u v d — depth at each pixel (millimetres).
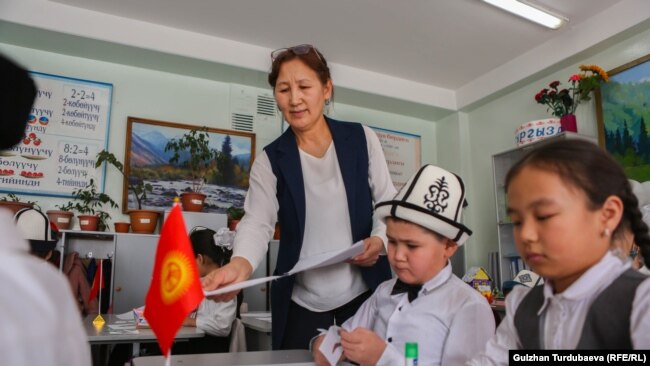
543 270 695
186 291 812
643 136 3572
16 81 612
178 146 4184
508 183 736
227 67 4219
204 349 2662
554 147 716
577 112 4066
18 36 3691
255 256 1423
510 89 4648
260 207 1589
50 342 505
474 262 4965
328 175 1608
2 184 3664
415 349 900
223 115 4449
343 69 4645
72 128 3914
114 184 3994
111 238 3896
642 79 3602
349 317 1536
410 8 3721
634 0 3578
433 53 4418
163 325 833
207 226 3779
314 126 1608
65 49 3896
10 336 470
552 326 757
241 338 2680
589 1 3682
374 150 1676
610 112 3789
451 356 1104
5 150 625
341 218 1579
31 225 2463
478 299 1148
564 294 712
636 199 737
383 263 1561
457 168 5176
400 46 4285
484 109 5031
